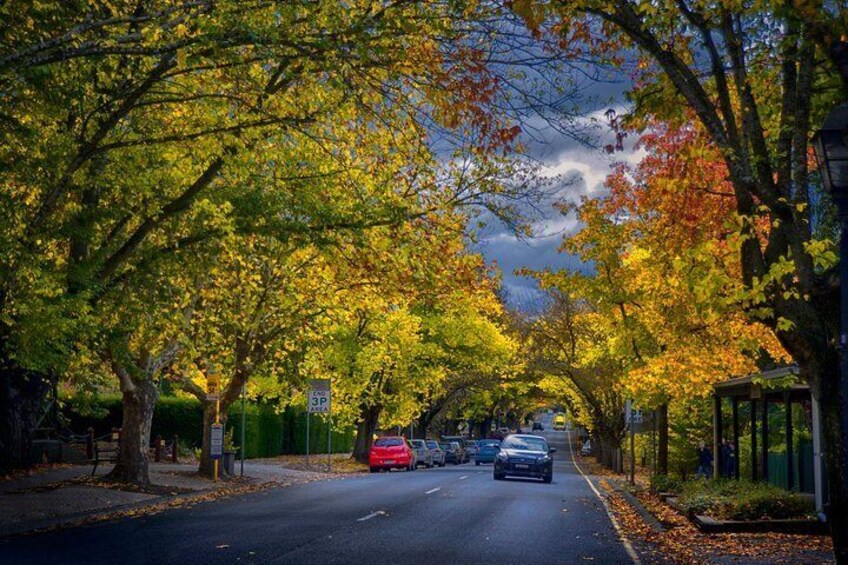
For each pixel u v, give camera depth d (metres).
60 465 31.20
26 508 19.08
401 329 47.06
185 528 16.91
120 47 14.13
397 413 51.72
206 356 31.95
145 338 22.69
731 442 32.38
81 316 17.84
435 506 22.14
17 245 16.81
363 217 19.70
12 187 18.14
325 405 39.38
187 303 24.83
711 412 39.25
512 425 139.88
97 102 17.28
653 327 25.42
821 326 10.69
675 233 18.91
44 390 28.61
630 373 27.12
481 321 53.41
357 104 16.30
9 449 27.67
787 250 11.67
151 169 19.30
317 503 22.91
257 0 13.73
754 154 11.32
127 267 20.53
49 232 18.05
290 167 20.72
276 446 52.78
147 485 26.05
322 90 18.19
